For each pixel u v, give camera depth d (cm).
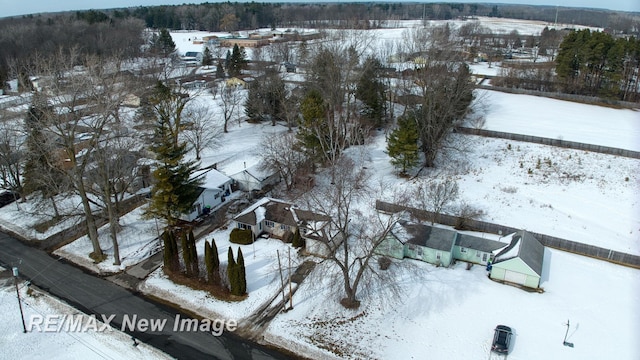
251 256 4203
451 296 3628
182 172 4394
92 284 3881
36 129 4044
